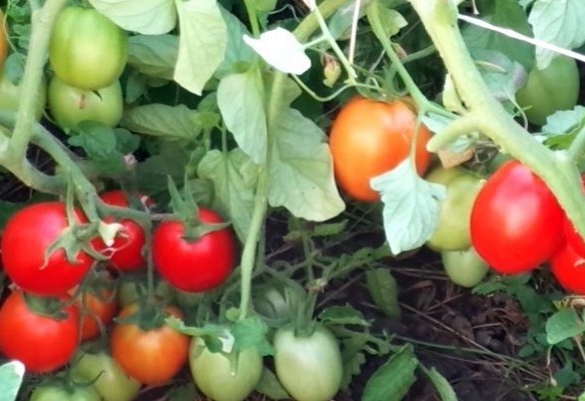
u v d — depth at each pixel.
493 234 0.46
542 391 0.71
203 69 0.48
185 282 0.61
